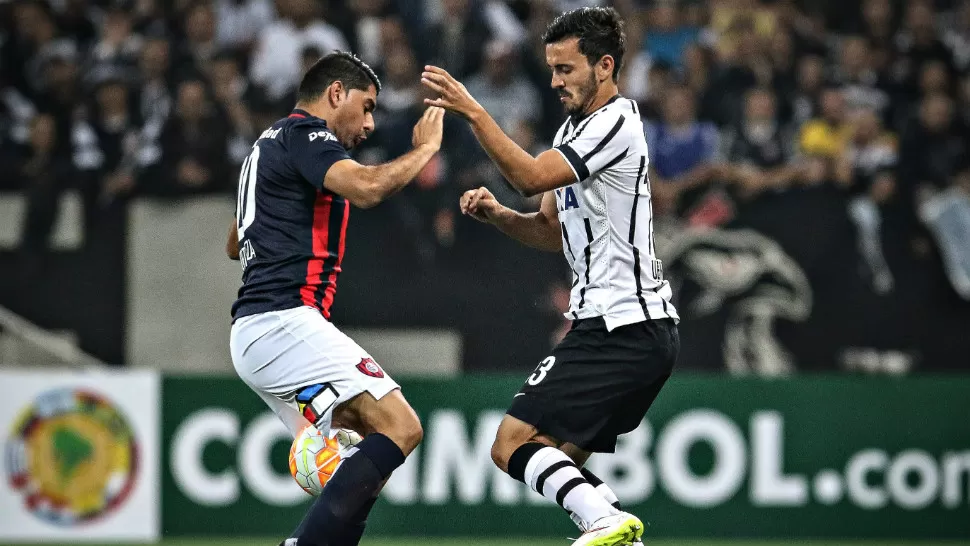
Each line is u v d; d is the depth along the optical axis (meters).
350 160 13.36
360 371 13.59
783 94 31.66
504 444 13.79
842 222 29.94
